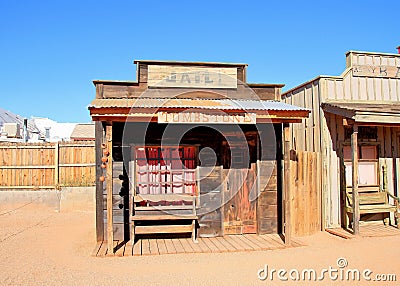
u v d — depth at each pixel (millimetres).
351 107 9344
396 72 11016
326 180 10047
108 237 7344
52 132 31266
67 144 14352
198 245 8102
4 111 29000
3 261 6906
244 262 6855
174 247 7922
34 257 7195
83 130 23844
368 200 10203
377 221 10516
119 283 5688
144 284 5648
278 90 9359
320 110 10211
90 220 11750
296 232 9219
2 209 13773
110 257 7199
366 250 7766
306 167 9594
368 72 10711
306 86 11016
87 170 14344
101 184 8453
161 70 8844
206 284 5660
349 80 10500
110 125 7352
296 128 11625
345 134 10305
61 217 12312
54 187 14148
